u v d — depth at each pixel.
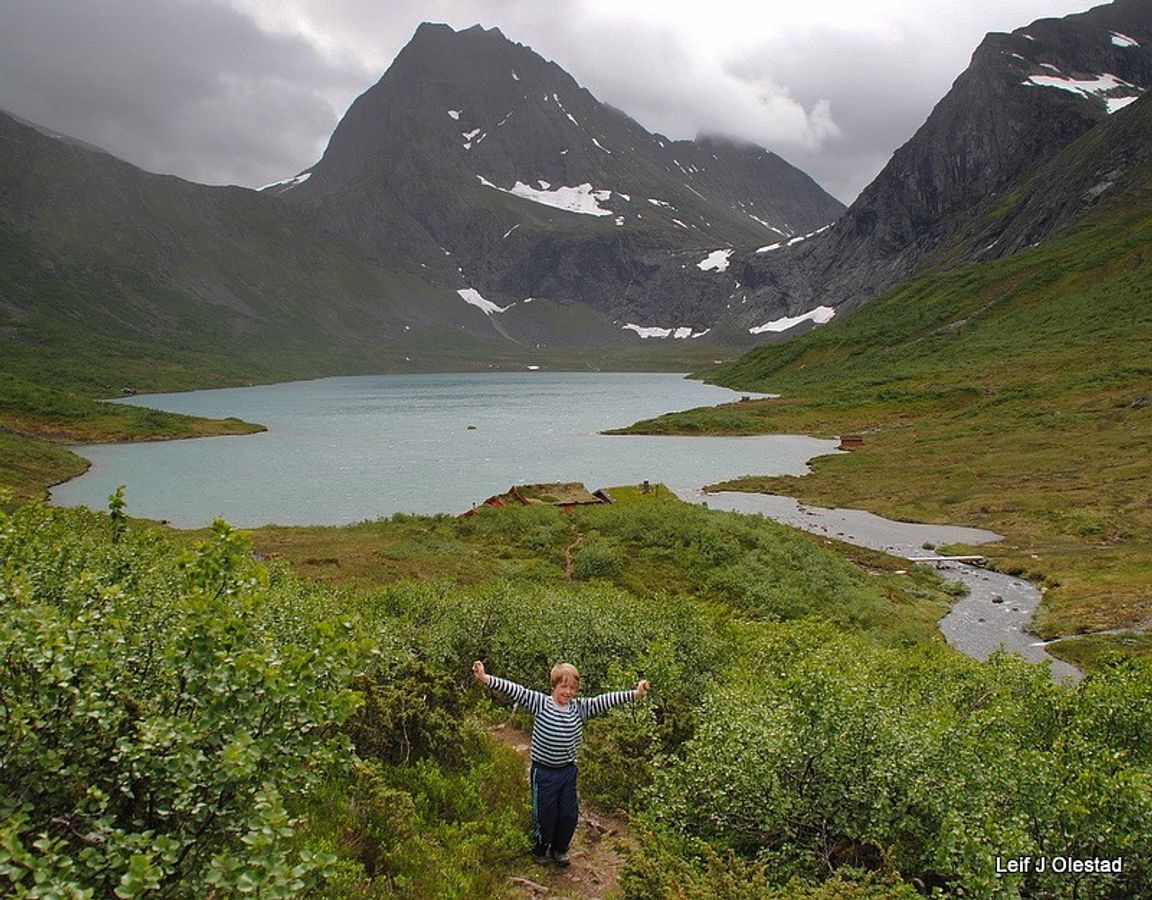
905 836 9.41
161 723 5.84
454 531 54.97
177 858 5.64
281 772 6.36
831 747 9.70
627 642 18.58
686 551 47.34
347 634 7.65
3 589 6.39
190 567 7.89
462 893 8.64
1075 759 10.02
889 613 40.69
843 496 78.19
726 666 18.50
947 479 82.19
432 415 164.25
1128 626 39.09
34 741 5.54
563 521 55.75
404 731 12.10
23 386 134.25
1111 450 85.62
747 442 117.81
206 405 192.88
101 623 7.48
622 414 165.38
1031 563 53.34
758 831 9.73
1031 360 147.12
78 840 5.81
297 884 5.48
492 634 19.53
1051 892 8.34
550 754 9.71
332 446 113.00
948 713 12.72
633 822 10.31
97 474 88.25
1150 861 8.46
